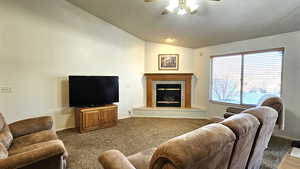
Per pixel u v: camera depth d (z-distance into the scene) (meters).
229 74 4.41
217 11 2.82
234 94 4.29
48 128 2.42
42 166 1.37
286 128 3.30
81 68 3.96
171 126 4.08
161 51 5.41
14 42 3.01
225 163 1.22
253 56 3.86
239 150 1.36
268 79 3.60
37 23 3.26
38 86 3.33
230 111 3.30
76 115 3.75
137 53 5.21
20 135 2.17
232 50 4.28
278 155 2.58
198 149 0.90
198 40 4.52
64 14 3.63
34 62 3.26
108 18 4.12
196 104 5.35
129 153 2.66
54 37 3.50
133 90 5.15
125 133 3.56
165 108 5.11
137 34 4.89
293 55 3.18
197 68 5.29
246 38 3.87
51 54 3.47
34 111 3.29
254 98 3.86
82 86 3.69
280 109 2.63
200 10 2.86
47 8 3.38
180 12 2.61
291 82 3.22
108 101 4.12
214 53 4.76
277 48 3.40
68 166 2.24
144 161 1.57
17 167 1.25
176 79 5.29
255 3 2.44
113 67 4.60
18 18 3.03
